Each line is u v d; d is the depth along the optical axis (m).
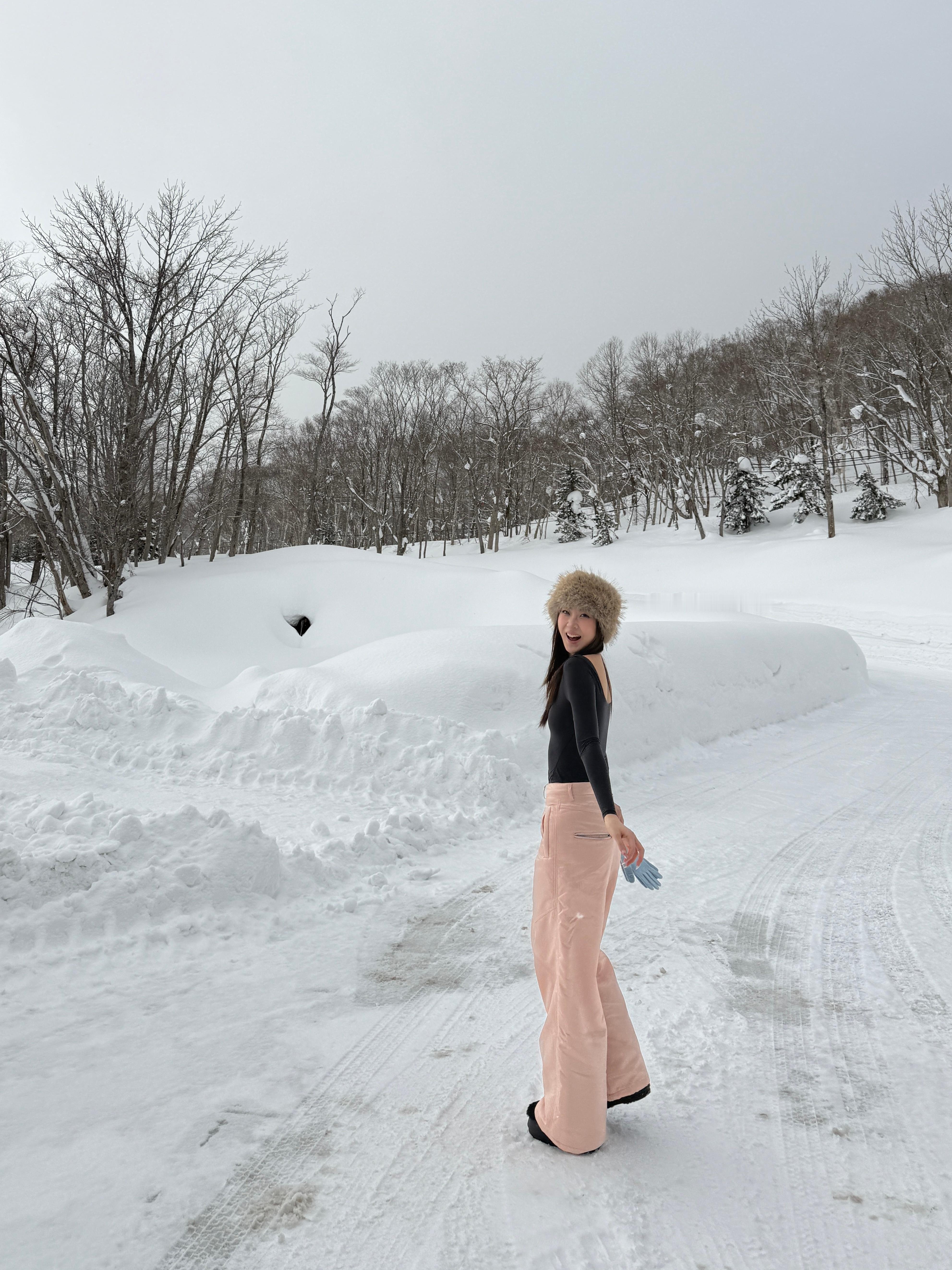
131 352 28.70
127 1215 2.05
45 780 6.50
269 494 60.91
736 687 10.47
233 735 7.48
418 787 6.73
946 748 9.48
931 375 45.69
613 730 8.18
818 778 7.93
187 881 4.21
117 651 9.91
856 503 48.81
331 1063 2.88
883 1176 2.26
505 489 64.50
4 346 26.95
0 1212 2.04
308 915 4.34
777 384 53.19
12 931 3.70
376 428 62.19
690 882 5.00
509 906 4.57
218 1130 2.45
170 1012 3.23
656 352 65.38
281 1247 1.96
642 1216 2.08
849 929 4.23
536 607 21.27
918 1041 3.06
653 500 70.94
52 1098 2.59
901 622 24.66
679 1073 2.84
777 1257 1.94
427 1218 2.07
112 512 25.34
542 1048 2.45
